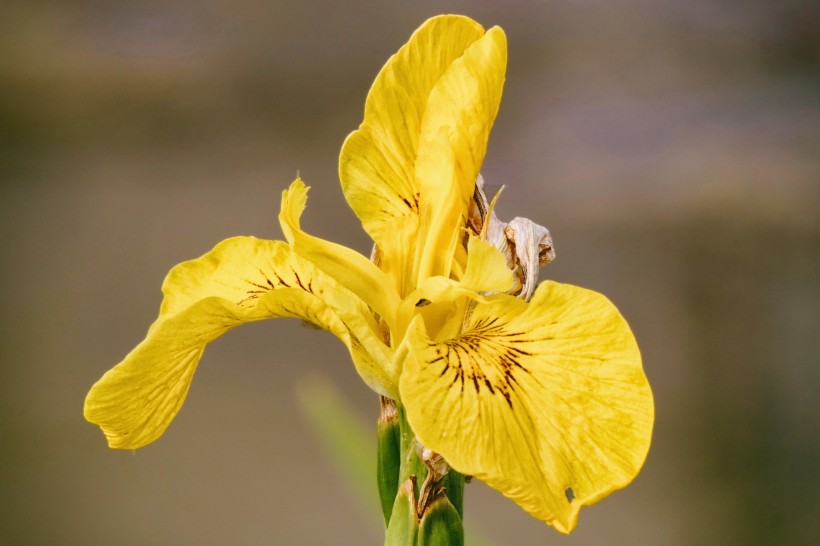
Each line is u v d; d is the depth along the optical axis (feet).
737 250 4.00
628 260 3.94
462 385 1.47
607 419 1.47
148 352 1.50
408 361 1.46
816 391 3.45
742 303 3.78
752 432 3.36
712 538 2.95
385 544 1.54
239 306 1.52
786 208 4.06
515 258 1.56
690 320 3.76
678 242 4.05
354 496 1.92
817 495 3.07
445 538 1.52
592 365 1.48
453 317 1.54
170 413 1.55
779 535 2.93
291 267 1.58
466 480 1.54
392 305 1.54
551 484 1.45
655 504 3.12
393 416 1.55
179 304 1.57
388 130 1.55
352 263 1.53
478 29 1.56
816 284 3.84
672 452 3.31
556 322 1.50
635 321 3.75
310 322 1.57
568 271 3.90
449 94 1.54
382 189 1.56
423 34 1.54
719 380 3.54
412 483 1.52
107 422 1.51
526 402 1.47
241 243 1.58
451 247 1.55
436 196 1.55
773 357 3.60
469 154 1.55
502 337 1.51
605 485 1.46
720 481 3.18
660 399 3.50
